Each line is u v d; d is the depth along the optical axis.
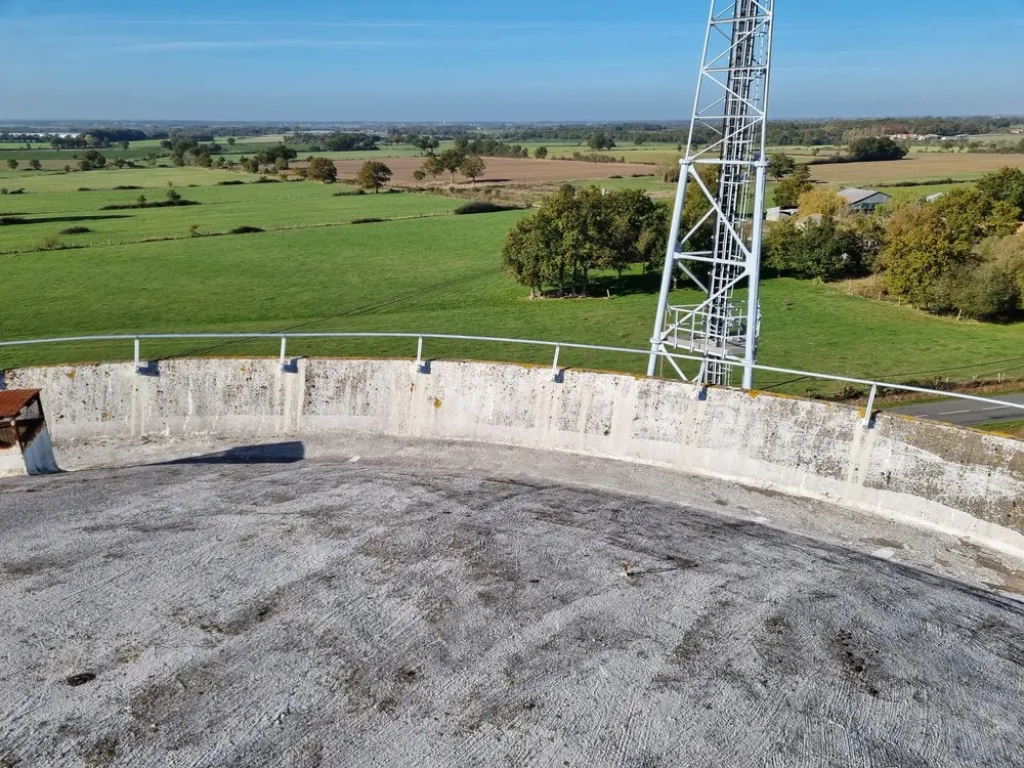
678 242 18.73
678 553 8.08
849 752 5.25
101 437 12.65
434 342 43.19
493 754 5.11
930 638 6.71
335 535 8.15
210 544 7.87
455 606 6.80
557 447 11.78
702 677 5.95
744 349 18.84
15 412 10.71
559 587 7.20
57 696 5.54
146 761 4.99
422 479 10.37
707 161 18.14
